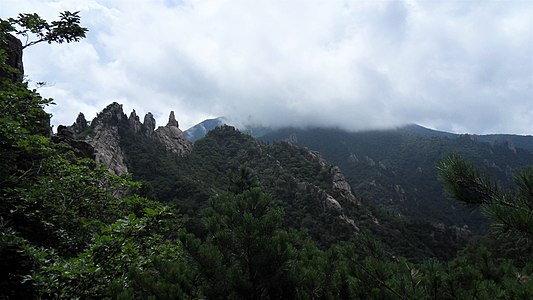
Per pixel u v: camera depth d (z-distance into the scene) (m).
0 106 11.46
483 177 3.74
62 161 13.09
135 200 14.30
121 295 5.37
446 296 4.65
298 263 6.89
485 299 4.54
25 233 10.73
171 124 114.62
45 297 8.17
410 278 4.87
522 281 4.88
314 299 6.27
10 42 21.11
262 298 6.78
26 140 10.93
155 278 6.71
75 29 17.44
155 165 78.31
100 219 13.77
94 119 83.81
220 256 6.62
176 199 64.12
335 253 6.45
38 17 16.17
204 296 6.45
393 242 71.06
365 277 5.52
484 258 6.34
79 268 6.99
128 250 7.84
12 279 8.95
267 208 7.34
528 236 3.35
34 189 10.87
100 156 67.44
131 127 90.19
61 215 10.99
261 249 6.52
